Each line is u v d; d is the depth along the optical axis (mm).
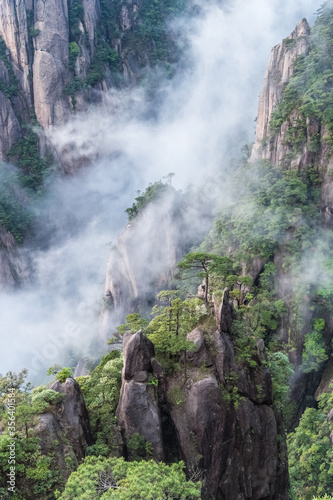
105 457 33688
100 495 28500
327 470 54562
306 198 84312
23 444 32438
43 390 35312
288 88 93250
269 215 81812
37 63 145125
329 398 64062
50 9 146625
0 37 147500
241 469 37688
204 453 36562
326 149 86062
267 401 40188
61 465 32656
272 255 79562
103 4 168500
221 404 37250
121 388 38219
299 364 72500
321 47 93000
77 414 35406
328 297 73875
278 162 91875
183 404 37500
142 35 172375
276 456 39344
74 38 152875
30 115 147125
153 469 29984
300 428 61750
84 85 150875
